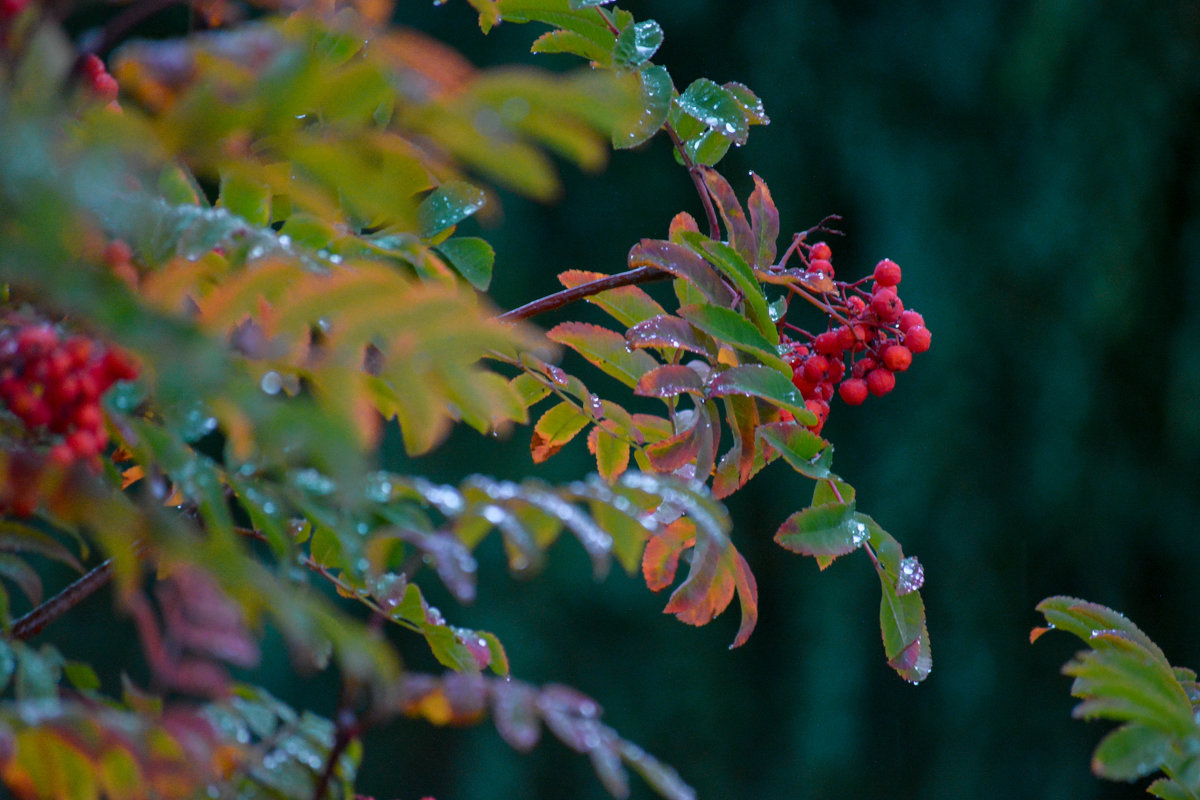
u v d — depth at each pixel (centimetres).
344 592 171
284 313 139
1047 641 541
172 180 162
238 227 159
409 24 575
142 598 138
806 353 181
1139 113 529
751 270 175
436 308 141
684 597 170
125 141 113
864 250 575
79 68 159
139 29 360
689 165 179
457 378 146
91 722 144
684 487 165
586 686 584
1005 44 566
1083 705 162
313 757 165
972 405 539
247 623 154
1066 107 543
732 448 178
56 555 163
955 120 574
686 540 173
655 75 176
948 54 572
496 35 575
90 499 133
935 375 542
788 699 581
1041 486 532
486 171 121
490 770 568
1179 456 527
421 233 173
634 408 371
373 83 117
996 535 539
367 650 144
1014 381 540
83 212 109
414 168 153
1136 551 534
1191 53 535
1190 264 527
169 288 138
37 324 152
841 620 577
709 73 616
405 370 144
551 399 350
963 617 542
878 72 589
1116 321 523
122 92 160
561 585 582
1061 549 539
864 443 563
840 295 180
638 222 614
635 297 180
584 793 573
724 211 179
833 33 599
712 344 176
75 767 150
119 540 133
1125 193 524
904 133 579
